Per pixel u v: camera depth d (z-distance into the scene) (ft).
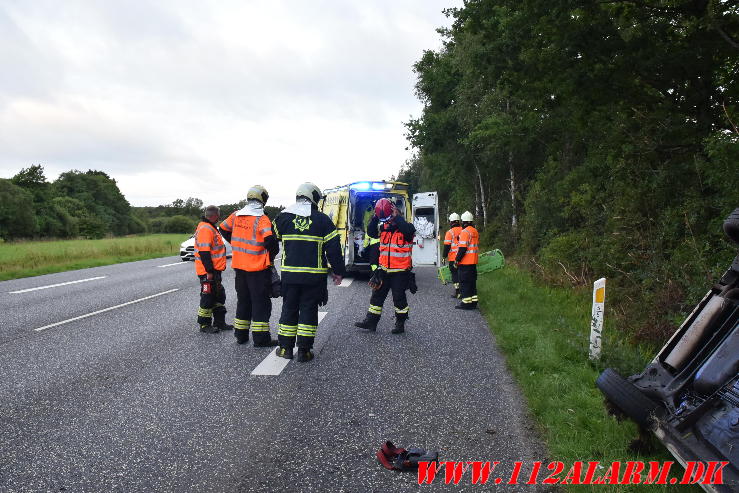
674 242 25.44
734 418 8.53
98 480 10.09
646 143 28.91
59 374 17.03
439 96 90.17
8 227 237.45
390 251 22.88
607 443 11.21
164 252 87.97
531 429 12.53
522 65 31.22
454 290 38.65
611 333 21.50
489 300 31.50
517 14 30.01
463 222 30.17
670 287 21.53
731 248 19.44
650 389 10.68
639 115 29.40
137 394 15.05
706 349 10.58
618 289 27.66
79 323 25.57
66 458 11.01
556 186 44.24
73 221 293.23
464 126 78.38
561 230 48.60
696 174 25.68
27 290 38.58
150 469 10.53
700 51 25.62
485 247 83.10
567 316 25.22
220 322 23.77
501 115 63.52
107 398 14.70
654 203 28.73
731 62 26.27
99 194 400.06
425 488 9.83
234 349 20.31
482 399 14.60
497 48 31.63
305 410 13.78
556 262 38.73
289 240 18.57
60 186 379.35
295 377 16.65
